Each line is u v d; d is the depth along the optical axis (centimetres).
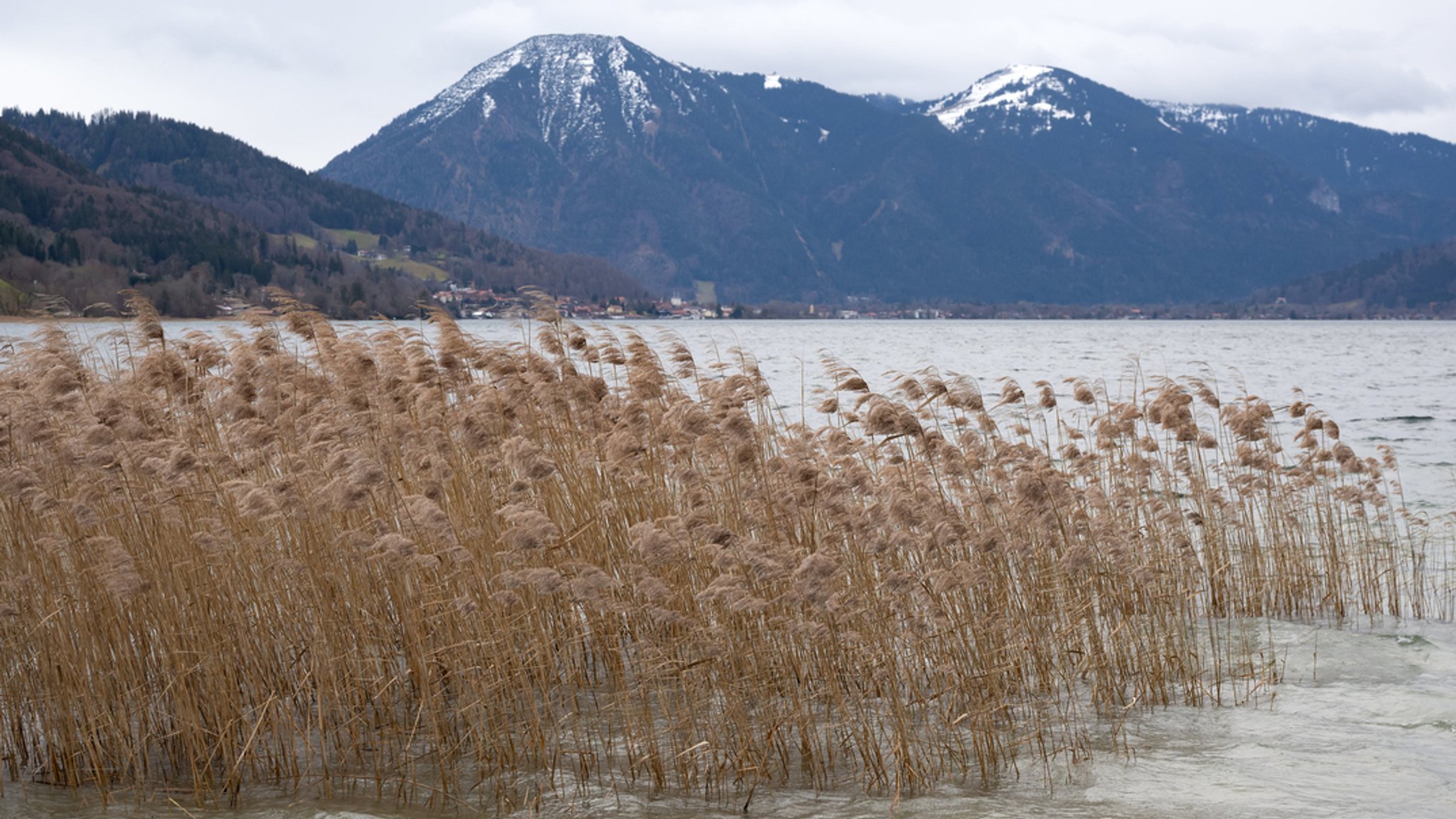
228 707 800
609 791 764
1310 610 1234
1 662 808
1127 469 1330
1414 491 1942
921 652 886
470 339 1200
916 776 768
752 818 723
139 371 1048
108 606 817
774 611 877
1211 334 18838
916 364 6744
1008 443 1216
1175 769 786
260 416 1026
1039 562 1061
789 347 10150
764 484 967
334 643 862
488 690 814
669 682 871
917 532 999
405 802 752
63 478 927
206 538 813
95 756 776
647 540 777
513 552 878
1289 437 2662
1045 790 756
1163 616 1034
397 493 853
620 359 1179
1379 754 808
